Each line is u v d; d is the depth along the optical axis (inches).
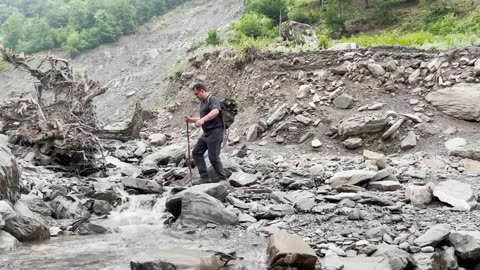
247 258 199.9
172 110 808.3
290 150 518.0
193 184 344.5
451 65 538.0
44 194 312.0
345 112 546.0
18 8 4611.2
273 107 610.5
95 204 293.4
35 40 3230.8
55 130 413.7
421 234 222.4
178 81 914.1
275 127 570.6
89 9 3469.5
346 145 499.8
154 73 2135.8
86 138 430.3
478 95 483.8
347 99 553.6
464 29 1181.7
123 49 2827.3
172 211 284.0
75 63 2760.8
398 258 187.3
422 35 815.7
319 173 382.6
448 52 555.2
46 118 451.8
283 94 621.6
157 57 2573.8
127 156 524.7
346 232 231.3
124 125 714.8
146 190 334.6
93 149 435.5
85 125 434.6
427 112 506.0
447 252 199.2
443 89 510.6
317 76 614.5
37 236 234.8
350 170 367.9
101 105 1824.6
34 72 478.9
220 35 1952.5
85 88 473.1
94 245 223.8
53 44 3218.5
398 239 216.7
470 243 197.2
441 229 212.1
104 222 264.8
